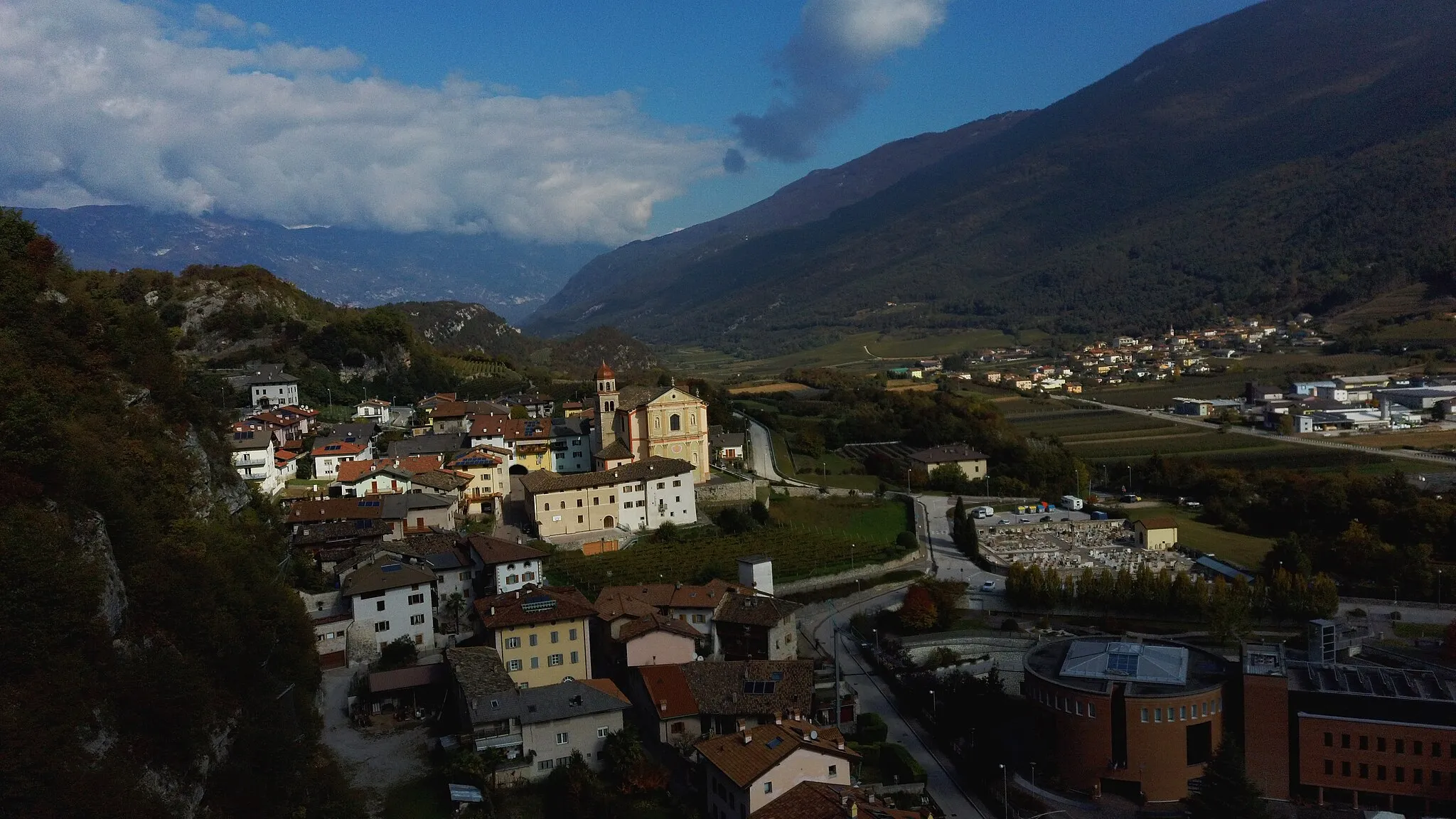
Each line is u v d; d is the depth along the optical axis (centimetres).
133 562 7450
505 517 17700
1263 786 9450
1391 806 9131
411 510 15300
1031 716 10681
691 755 9138
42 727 5609
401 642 11056
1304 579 14662
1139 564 15662
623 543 16188
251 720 7644
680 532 16738
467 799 7950
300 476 19125
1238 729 9662
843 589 15775
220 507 10450
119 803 5656
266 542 11481
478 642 11194
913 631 13838
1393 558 16275
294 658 9225
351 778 8469
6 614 5859
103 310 10350
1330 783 9312
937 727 10506
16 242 9900
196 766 6650
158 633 7238
